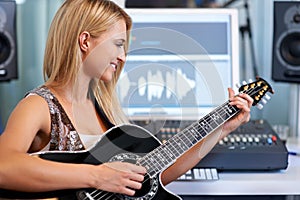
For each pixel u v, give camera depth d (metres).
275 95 2.24
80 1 1.25
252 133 1.71
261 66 2.25
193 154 1.42
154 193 1.24
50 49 1.28
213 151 1.59
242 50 2.24
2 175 1.11
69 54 1.25
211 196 1.63
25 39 2.28
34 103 1.20
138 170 1.22
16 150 1.13
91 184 1.17
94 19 1.23
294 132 2.06
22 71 2.30
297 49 1.94
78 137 1.26
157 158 1.27
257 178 1.55
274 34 1.96
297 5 1.93
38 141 1.24
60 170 1.15
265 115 2.26
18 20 2.26
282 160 1.59
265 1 2.21
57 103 1.24
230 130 1.43
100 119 1.36
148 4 2.17
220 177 1.56
